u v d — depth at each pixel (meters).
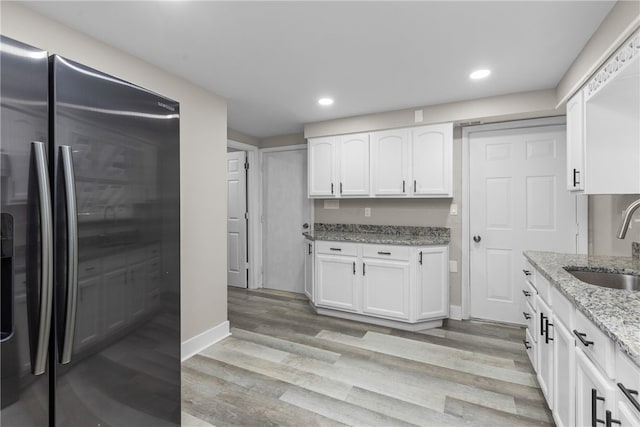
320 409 1.75
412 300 2.82
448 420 1.66
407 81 2.38
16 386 0.90
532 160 2.86
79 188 1.03
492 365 2.23
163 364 1.37
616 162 1.76
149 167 1.29
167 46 1.86
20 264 0.91
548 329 1.62
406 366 2.22
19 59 0.90
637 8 1.30
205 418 1.67
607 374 0.97
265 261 4.34
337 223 3.77
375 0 1.44
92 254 1.08
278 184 4.23
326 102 2.86
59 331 0.99
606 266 1.75
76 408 1.04
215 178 2.61
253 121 3.48
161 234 1.35
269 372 2.14
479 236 3.07
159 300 1.35
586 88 1.81
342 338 2.70
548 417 1.67
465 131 3.06
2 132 0.87
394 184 3.16
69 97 1.01
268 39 1.79
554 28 1.67
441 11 1.53
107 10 1.50
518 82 2.39
